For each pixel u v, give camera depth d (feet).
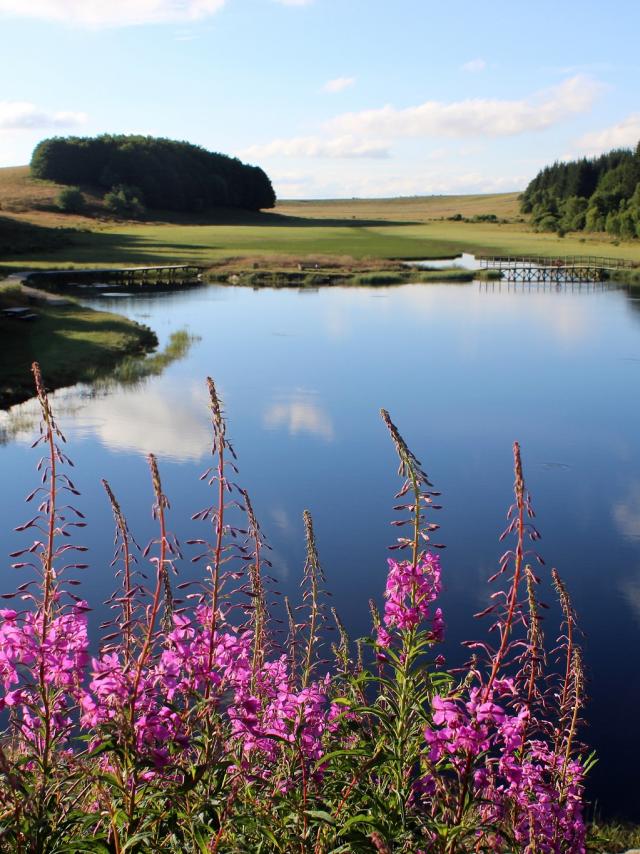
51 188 543.80
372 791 13.01
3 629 11.94
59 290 228.43
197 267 287.69
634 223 451.12
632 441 88.43
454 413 100.83
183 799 11.50
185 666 12.23
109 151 581.94
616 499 69.62
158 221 524.93
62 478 12.60
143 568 48.98
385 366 131.95
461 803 11.81
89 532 58.65
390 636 14.32
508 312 200.54
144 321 176.86
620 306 213.25
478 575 53.62
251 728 12.44
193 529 60.18
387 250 370.94
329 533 60.75
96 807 12.38
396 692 13.47
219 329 168.76
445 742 11.85
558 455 83.15
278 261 307.99
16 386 107.34
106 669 11.69
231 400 106.11
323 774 13.15
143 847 11.11
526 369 129.49
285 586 50.29
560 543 59.77
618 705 37.76
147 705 11.58
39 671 11.88
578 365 132.77
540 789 12.69
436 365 133.08
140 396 106.83
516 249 390.01
